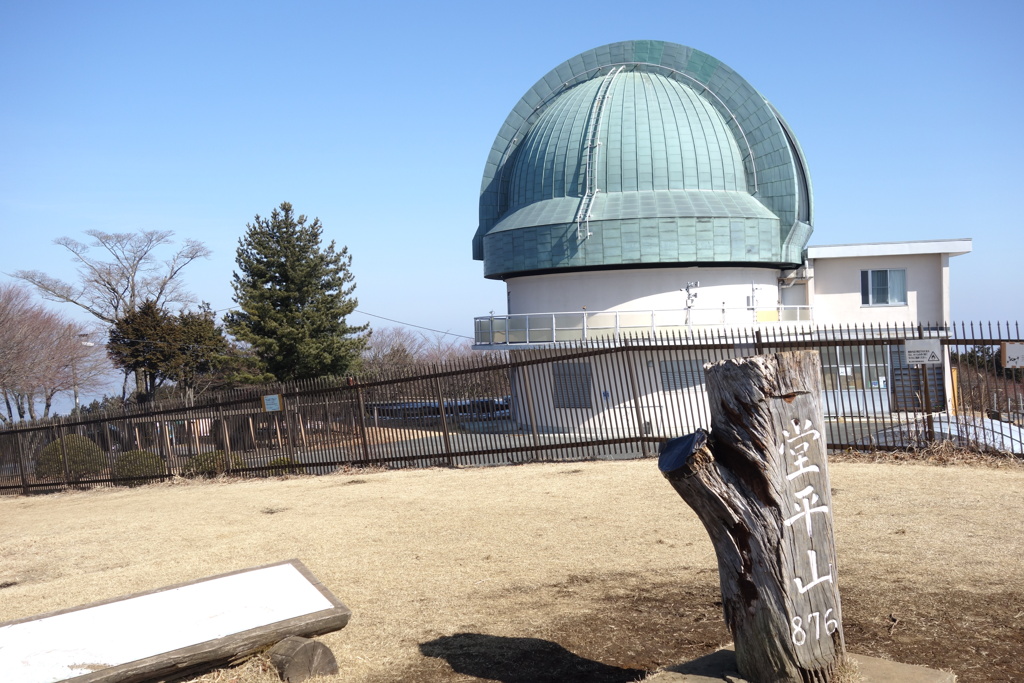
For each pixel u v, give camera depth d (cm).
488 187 3881
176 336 4653
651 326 3120
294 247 3869
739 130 3438
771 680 497
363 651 706
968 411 2009
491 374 2038
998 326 1535
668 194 3244
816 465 512
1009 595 743
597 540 1064
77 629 636
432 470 1916
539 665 652
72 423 2558
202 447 2373
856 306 3409
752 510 496
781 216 3325
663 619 744
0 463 2731
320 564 1036
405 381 2084
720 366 508
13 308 4594
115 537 1380
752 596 500
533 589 865
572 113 3478
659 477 1524
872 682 499
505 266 3322
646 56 3647
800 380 505
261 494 1767
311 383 2227
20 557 1287
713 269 3183
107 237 5284
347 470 2066
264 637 633
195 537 1305
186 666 597
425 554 1056
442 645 711
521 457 1934
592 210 3172
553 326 3088
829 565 514
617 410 2052
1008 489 1244
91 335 5222
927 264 3356
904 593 768
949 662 602
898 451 1606
